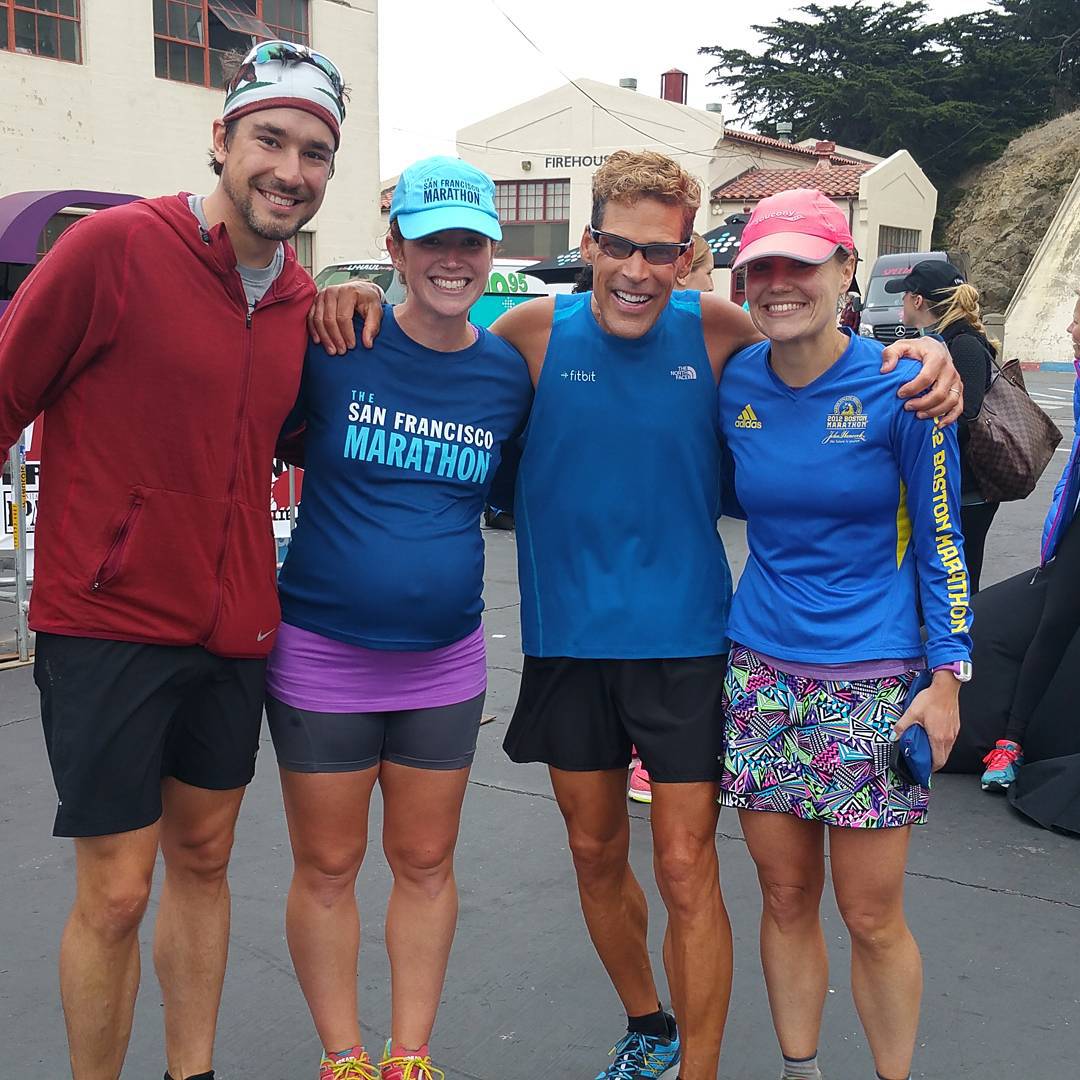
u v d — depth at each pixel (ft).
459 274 7.28
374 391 7.52
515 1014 9.08
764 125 161.99
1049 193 144.56
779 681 7.30
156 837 7.23
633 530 7.73
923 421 6.88
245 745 7.55
